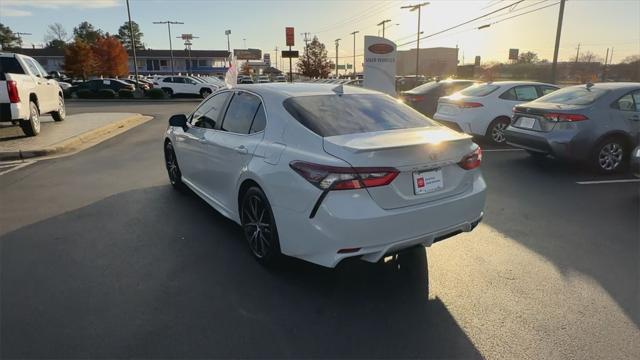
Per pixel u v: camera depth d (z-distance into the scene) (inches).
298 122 135.6
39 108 441.1
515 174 282.7
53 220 190.1
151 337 108.0
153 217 195.2
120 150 368.8
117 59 2388.0
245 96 168.6
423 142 124.0
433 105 489.1
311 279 138.3
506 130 316.8
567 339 108.5
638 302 125.6
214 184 180.7
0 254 154.4
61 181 259.4
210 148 177.2
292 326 113.7
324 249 117.2
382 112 152.9
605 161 281.3
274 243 135.0
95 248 160.6
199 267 145.9
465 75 2406.5
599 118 274.2
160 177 271.4
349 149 115.9
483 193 140.1
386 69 621.6
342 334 110.6
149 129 521.0
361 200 114.5
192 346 104.9
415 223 121.7
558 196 233.0
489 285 135.7
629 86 286.0
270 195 131.8
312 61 2460.6
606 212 206.2
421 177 124.2
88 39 3786.9
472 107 382.6
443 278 140.2
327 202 114.7
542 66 2174.0
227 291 130.5
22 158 332.8
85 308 120.1
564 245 167.0
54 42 3646.7
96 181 260.1
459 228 134.0
